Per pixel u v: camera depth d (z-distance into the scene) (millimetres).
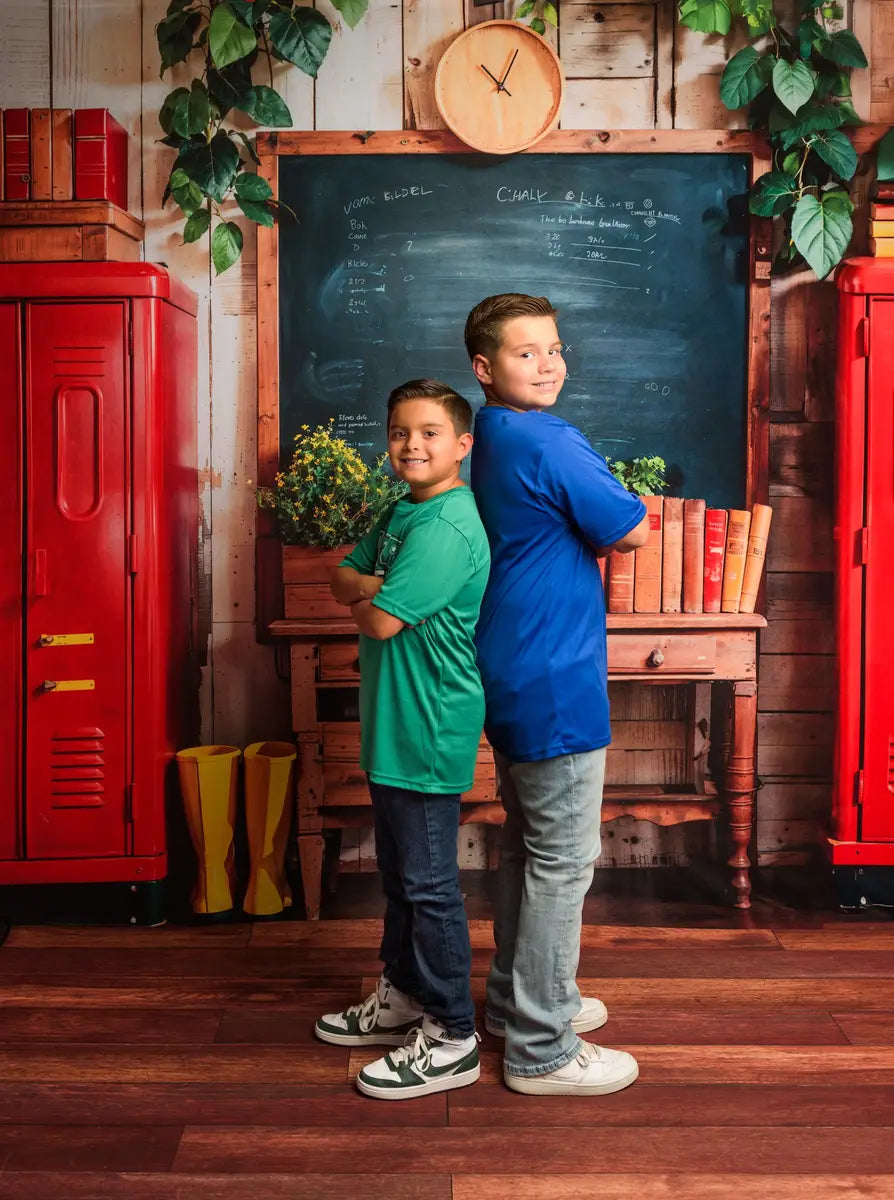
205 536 3201
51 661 2775
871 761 2852
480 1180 1739
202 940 2740
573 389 3176
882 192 3008
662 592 2922
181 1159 1798
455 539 1893
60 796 2793
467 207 3131
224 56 2863
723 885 3133
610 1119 1916
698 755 3297
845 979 2494
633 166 3129
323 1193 1707
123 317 2729
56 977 2516
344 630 2807
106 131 2826
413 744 1931
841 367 2830
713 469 3201
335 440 3043
